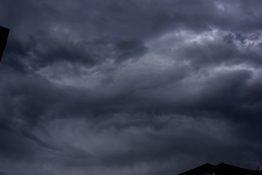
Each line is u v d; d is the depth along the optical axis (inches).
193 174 1594.5
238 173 1550.2
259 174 1578.5
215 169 1534.2
